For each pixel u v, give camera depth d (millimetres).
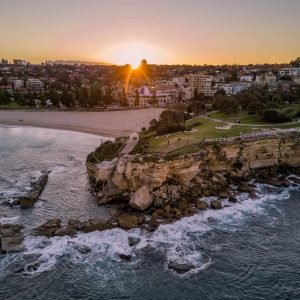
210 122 106938
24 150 104688
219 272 42625
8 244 47156
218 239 50500
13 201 62562
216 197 65125
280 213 59688
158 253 46438
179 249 47500
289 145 79688
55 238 49312
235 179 73688
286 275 42406
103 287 39719
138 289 39406
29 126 148250
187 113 127062
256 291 39375
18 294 38438
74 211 59281
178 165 65625
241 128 94312
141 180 63781
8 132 135875
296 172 79312
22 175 78812
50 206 61250
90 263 44000
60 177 77688
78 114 180125
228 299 38000
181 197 63000
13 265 43312
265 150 77812
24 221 55188
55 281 40625
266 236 51719
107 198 62531
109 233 51125
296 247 48906
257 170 77625
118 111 196625
